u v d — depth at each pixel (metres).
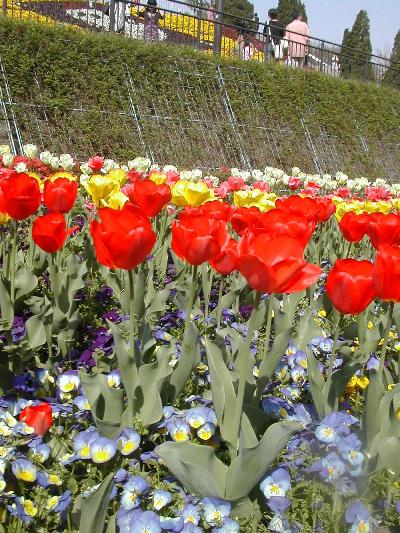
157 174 4.70
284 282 1.69
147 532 1.76
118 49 16.16
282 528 1.86
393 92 23.88
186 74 17.88
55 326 3.07
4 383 2.67
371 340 2.94
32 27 14.62
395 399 2.42
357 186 11.54
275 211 2.09
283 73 20.28
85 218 5.91
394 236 2.69
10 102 14.13
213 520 1.85
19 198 2.66
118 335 2.20
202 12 23.39
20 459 2.01
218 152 17.86
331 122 21.52
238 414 1.96
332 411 2.29
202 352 2.87
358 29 55.53
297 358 2.85
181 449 1.95
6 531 1.87
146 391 2.26
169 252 5.20
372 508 2.03
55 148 14.53
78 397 2.42
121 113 15.91
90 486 2.05
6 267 3.40
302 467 2.09
